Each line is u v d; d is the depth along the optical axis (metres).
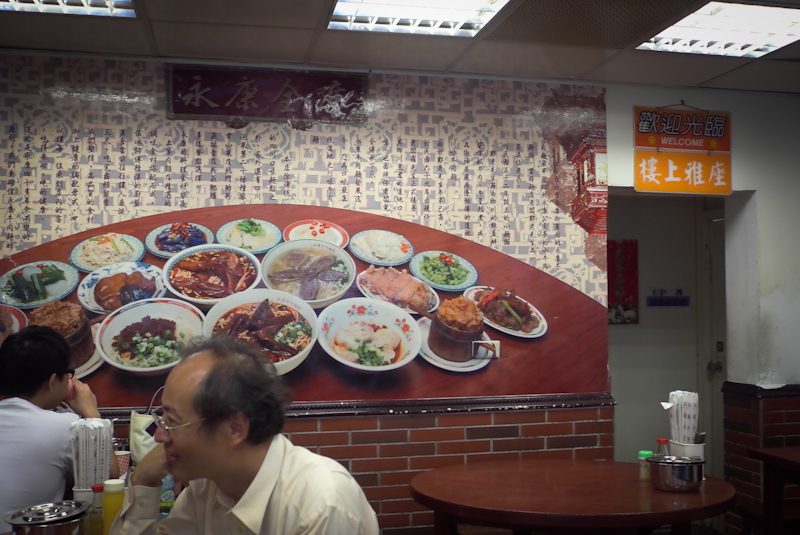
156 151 4.11
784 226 4.97
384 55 4.17
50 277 3.96
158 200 4.10
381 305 4.29
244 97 4.22
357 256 4.30
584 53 4.17
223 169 4.18
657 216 5.91
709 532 5.54
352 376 4.22
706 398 5.88
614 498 2.98
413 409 4.25
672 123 4.81
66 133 4.02
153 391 3.98
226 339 1.78
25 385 2.72
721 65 4.39
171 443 1.65
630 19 3.71
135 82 4.11
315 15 3.61
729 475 5.07
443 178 4.45
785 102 5.00
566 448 4.47
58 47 3.99
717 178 4.86
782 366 4.92
